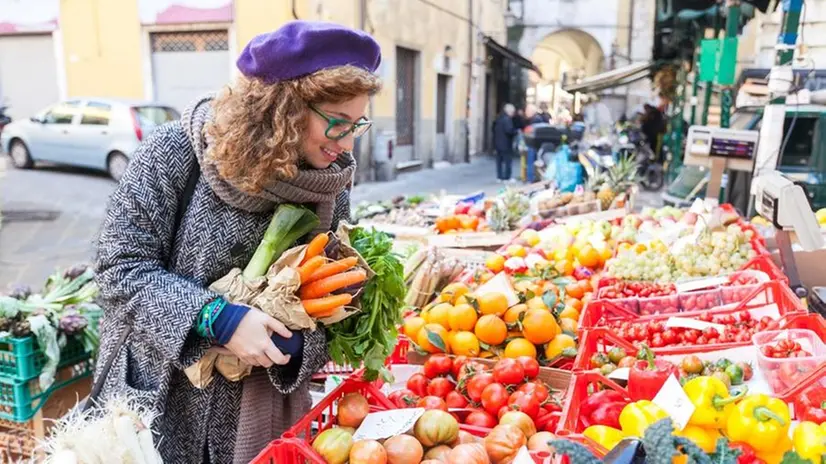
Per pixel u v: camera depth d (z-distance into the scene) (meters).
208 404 1.69
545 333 2.63
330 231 1.76
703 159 5.47
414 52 17.20
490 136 26.94
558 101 41.41
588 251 4.05
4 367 2.98
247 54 1.47
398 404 2.20
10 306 2.99
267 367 1.61
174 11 13.79
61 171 12.95
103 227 1.60
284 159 1.45
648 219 5.12
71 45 14.72
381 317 1.83
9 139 13.09
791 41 5.24
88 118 12.16
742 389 1.96
